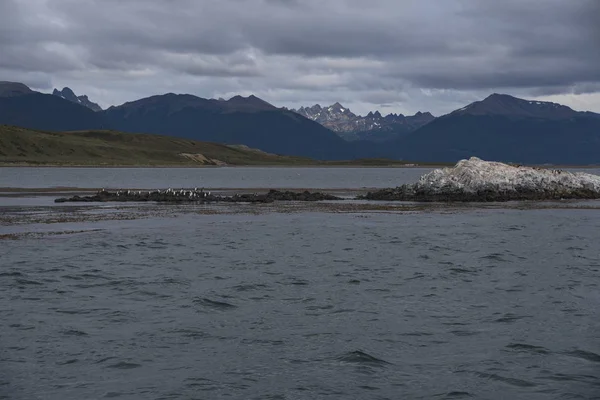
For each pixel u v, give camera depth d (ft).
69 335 75.41
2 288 102.12
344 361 66.74
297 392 58.13
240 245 155.12
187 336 75.66
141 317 84.43
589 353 69.21
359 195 341.82
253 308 90.38
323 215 231.91
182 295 98.27
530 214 241.35
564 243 162.91
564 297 98.27
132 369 63.93
